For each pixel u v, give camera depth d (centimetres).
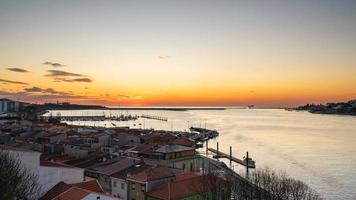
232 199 6756
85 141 15088
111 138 16425
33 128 19712
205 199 6412
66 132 17988
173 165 11100
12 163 4888
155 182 7094
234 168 13638
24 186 4781
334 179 11862
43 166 6100
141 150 12394
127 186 7350
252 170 13112
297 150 18488
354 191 10438
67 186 5697
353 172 12938
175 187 6831
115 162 8912
